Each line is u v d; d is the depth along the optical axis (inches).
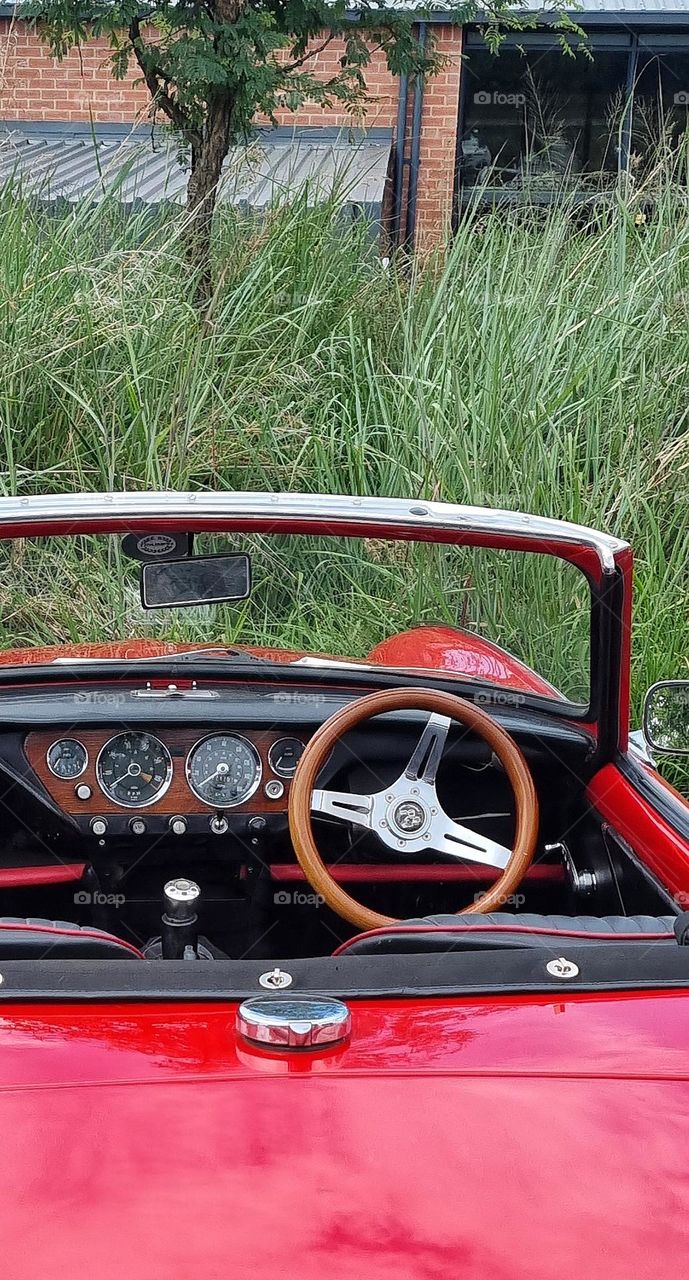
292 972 64.1
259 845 120.4
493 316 256.4
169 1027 59.5
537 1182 50.4
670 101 516.1
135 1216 47.8
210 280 277.0
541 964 65.3
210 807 119.0
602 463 238.4
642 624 203.6
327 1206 48.6
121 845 120.2
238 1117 52.9
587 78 519.8
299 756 118.8
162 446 237.3
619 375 245.6
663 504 229.8
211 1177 49.7
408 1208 48.8
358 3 315.3
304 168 324.5
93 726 116.9
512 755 103.0
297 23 299.3
